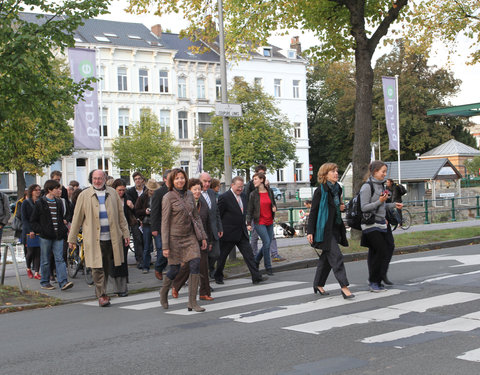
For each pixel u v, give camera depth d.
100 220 9.23
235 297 9.13
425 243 15.65
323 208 8.48
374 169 8.70
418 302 7.76
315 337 6.14
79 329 7.32
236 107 13.88
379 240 8.65
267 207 11.60
